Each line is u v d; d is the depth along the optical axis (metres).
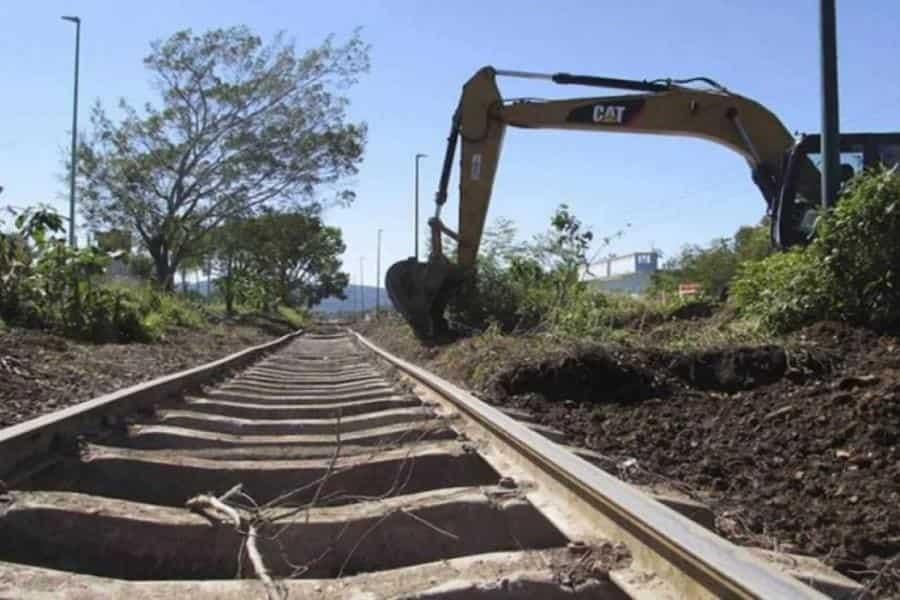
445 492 4.01
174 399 7.82
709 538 2.71
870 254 9.17
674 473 5.58
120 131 34.78
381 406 7.86
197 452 5.30
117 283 22.34
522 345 11.02
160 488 4.60
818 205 12.73
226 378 10.91
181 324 23.33
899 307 8.95
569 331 12.63
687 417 7.23
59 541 3.51
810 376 7.81
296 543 3.59
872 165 12.36
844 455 5.55
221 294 46.97
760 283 10.99
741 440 6.31
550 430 6.20
